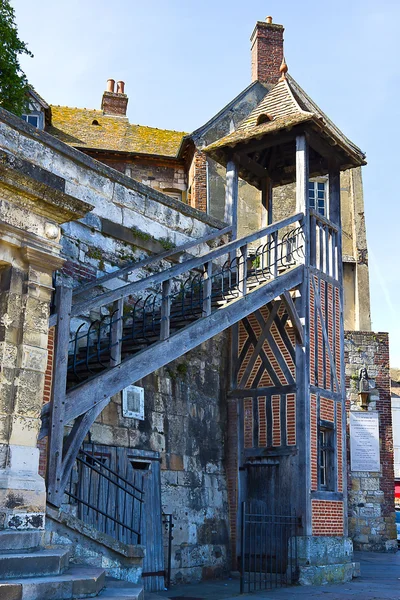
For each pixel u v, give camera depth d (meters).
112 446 8.93
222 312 8.95
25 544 5.36
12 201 5.77
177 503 9.98
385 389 18.66
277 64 19.75
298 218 11.23
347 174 20.05
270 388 11.16
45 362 5.95
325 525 10.55
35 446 5.73
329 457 11.17
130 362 7.36
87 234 9.45
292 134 11.62
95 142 18.22
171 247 11.01
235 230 12.29
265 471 10.91
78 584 5.03
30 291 5.90
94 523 7.99
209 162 17.89
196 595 8.41
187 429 10.55
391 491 18.02
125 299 9.88
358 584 10.05
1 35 12.55
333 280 11.96
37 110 16.94
